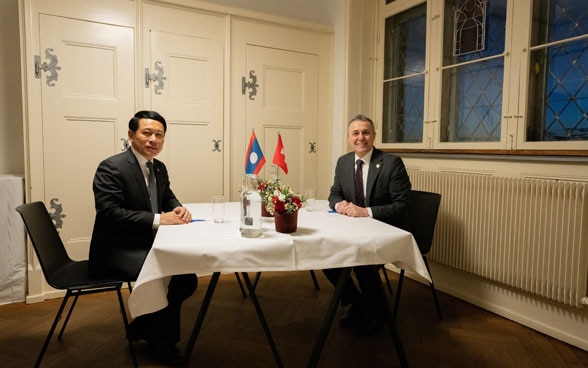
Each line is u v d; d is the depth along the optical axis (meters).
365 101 3.73
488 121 2.78
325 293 2.93
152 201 2.19
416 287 3.10
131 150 2.11
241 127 3.43
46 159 2.73
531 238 2.30
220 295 2.86
